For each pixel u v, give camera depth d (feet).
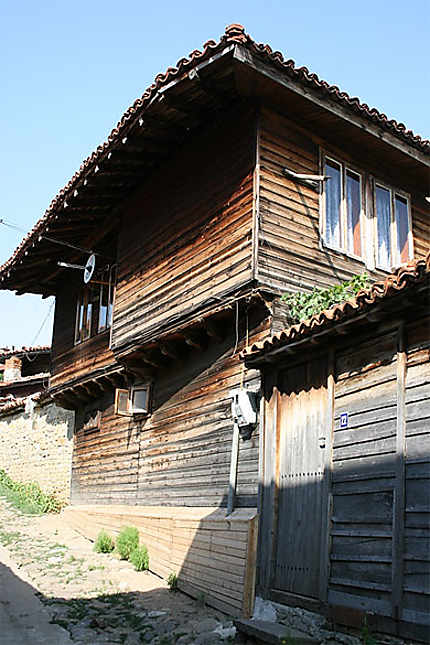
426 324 19.45
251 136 29.68
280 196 29.55
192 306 31.53
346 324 21.34
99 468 44.11
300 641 18.57
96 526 38.99
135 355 36.63
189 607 24.93
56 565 31.09
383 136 32.48
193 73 27.55
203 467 31.30
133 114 30.89
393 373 20.38
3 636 20.21
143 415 38.63
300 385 25.00
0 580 27.86
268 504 25.20
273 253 28.55
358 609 19.72
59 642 20.02
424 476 18.60
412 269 18.04
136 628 21.99
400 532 18.81
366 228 33.42
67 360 48.06
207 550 26.37
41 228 41.63
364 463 20.92
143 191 38.27
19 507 49.98
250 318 29.14
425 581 17.81
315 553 22.30
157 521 31.58
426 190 37.63
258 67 26.86
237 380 29.63
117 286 39.55
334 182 32.45
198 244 32.14
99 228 43.29
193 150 33.86
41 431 57.26
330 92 29.09
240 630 20.35
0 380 90.12
